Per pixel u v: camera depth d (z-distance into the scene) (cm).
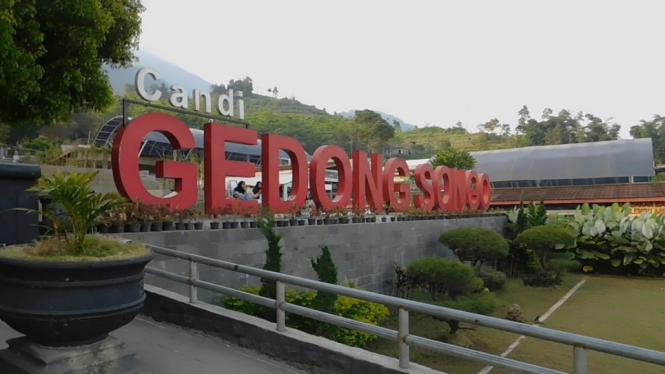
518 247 1711
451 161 3962
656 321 1152
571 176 3794
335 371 423
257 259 915
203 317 527
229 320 502
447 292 1125
